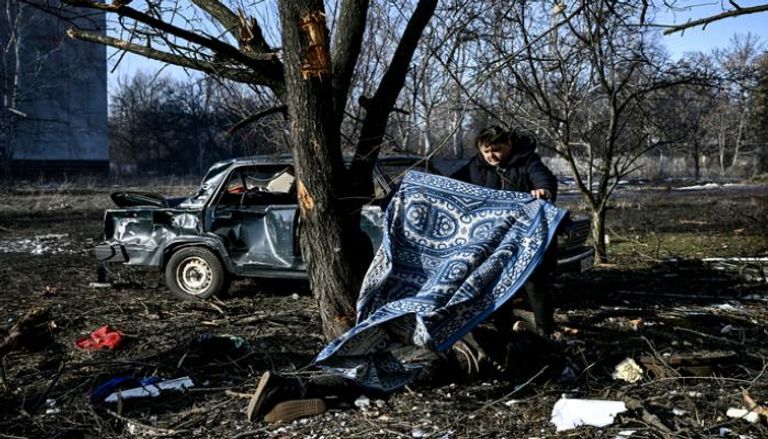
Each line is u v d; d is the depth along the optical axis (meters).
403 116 8.63
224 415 3.89
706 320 5.96
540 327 4.63
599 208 9.38
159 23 4.05
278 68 4.60
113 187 28.80
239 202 7.48
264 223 7.16
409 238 4.20
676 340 5.10
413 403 3.96
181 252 7.29
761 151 41.03
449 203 4.27
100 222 16.34
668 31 3.76
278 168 7.43
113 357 5.07
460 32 4.93
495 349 4.29
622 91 9.27
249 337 5.50
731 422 3.56
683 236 12.30
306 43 4.21
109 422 3.79
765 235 11.66
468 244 4.11
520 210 4.20
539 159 4.62
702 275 8.31
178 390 4.22
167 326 6.03
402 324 3.76
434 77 6.73
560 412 3.71
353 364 3.81
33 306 6.85
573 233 6.70
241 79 4.80
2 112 28.98
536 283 4.59
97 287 7.93
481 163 4.76
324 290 4.57
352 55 4.54
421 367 4.09
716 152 45.88
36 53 29.03
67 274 8.88
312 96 4.29
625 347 4.92
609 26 7.53
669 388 4.07
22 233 13.91
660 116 9.58
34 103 37.53
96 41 4.64
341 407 3.94
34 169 38.12
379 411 3.87
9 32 27.59
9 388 4.39
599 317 6.03
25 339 5.28
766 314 6.27
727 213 16.75
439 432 3.55
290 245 7.07
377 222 6.70
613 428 3.54
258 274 7.17
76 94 41.03
